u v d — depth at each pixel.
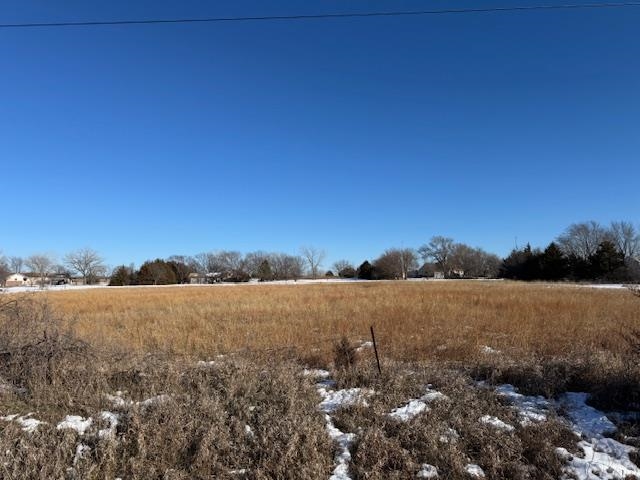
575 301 21.70
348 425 5.70
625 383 6.45
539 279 72.62
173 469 4.79
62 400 6.32
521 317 15.52
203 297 33.16
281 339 11.48
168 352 9.89
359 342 11.27
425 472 4.70
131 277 91.19
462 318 15.51
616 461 4.82
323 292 37.44
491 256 122.50
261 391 6.86
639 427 5.53
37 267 103.50
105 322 16.41
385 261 108.44
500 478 4.61
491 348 10.41
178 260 120.44
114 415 5.95
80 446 5.17
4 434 5.35
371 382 7.34
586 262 65.75
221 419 5.76
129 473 4.77
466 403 6.35
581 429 5.55
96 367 7.41
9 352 7.29
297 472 4.66
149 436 5.30
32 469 4.71
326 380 7.81
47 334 7.75
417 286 48.41
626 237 82.25
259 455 5.07
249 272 114.88
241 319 16.52
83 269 106.69
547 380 7.03
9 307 8.10
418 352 9.79
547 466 4.71
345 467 4.85
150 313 19.86
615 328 12.68
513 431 5.46
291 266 116.62
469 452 5.09
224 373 7.53
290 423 5.57
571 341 10.90
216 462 4.91
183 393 6.70
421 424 5.62
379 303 22.31
